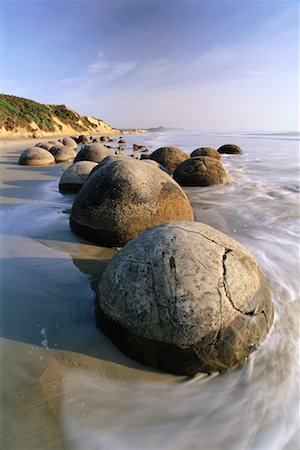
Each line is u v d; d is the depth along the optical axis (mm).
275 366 2523
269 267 4348
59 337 2744
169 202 4785
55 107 54344
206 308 2371
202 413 2172
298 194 8578
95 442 1940
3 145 24328
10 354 2555
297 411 2205
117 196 4621
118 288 2598
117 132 70562
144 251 2652
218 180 9773
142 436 2000
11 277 3734
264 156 17984
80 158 12625
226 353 2416
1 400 2166
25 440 1926
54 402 2170
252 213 6902
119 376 2400
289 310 3279
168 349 2402
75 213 5078
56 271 3906
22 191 8469
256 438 2021
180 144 29344
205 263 2518
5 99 37656
